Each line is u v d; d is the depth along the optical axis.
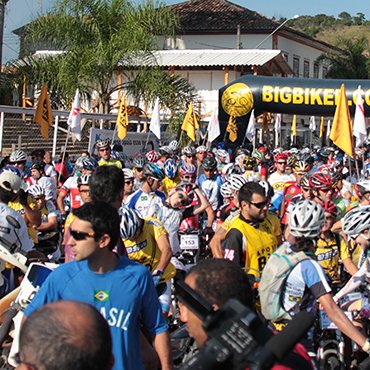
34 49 27.59
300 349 2.66
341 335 6.05
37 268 5.29
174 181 12.09
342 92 13.52
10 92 28.03
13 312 5.27
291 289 4.95
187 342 5.77
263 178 13.09
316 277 4.91
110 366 2.23
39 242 9.20
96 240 4.07
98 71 25.81
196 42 48.66
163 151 17.27
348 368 6.11
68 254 5.79
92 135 19.47
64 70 25.33
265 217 6.23
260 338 2.03
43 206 9.59
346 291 6.15
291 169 13.98
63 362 2.08
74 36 25.80
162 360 4.27
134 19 25.81
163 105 26.64
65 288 4.11
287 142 44.12
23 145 25.08
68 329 2.12
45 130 15.95
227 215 8.80
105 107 26.34
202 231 10.05
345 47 56.59
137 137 22.06
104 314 4.07
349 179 14.93
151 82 25.97
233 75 38.75
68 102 25.73
